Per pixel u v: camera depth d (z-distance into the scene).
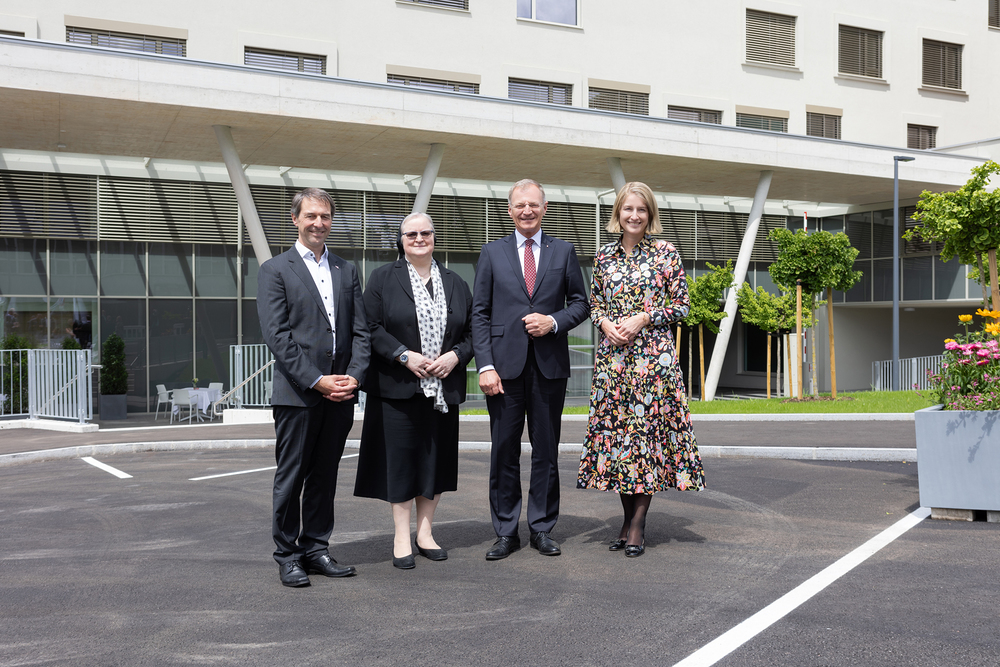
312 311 4.27
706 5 23.00
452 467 4.70
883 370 24.19
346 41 18.89
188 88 13.46
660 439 4.65
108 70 12.93
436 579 4.21
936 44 26.47
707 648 3.15
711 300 20.98
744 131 18.55
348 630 3.45
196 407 15.95
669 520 5.52
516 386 4.73
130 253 17.52
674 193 22.97
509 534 4.71
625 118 17.20
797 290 17.81
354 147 16.61
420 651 3.19
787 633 3.29
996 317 5.89
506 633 3.37
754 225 19.73
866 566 4.26
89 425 12.80
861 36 25.28
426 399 4.52
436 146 16.38
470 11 20.20
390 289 4.56
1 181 16.56
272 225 18.70
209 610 3.76
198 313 18.03
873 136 25.25
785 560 4.41
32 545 5.18
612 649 3.17
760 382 28.22
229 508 6.36
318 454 4.34
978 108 26.83
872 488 6.56
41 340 16.86
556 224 21.59
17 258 16.70
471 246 20.73
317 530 4.40
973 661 2.98
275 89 14.11
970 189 14.41
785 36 24.20
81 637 3.43
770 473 7.52
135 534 5.47
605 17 21.72
